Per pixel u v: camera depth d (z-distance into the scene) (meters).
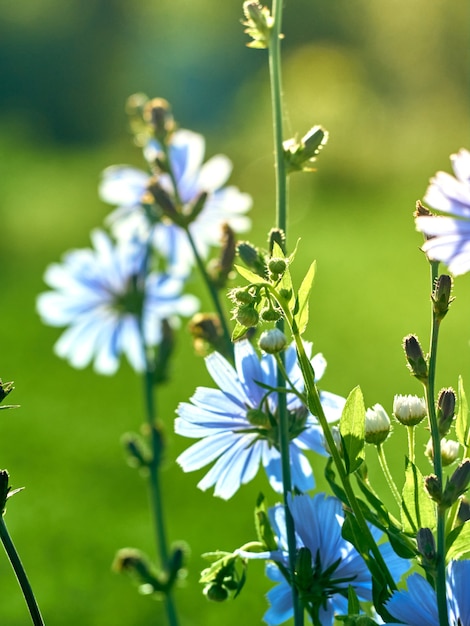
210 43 9.42
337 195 5.12
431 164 5.44
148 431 0.85
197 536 1.51
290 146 0.65
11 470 1.84
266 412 0.62
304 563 0.59
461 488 0.56
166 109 0.78
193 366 2.42
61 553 1.52
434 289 0.58
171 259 0.88
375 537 0.60
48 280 0.95
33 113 8.70
